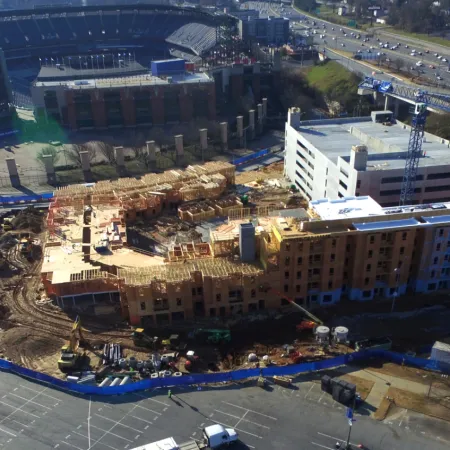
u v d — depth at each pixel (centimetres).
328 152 17462
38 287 13500
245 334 11656
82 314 12388
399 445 8631
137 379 10312
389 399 9562
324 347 11069
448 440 8719
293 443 8706
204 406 9512
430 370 10281
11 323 12056
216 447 8562
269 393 9806
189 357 10731
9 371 10444
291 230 12131
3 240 15700
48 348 11250
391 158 16200
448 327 11700
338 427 9006
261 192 19538
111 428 9062
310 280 12456
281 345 11256
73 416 9338
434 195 15562
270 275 12144
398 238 12200
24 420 9256
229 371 10125
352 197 13512
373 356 10669
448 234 12338
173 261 12938
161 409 9469
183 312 12162
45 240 15700
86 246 13900
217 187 18100
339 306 12612
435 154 16725
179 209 17238
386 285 12731
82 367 10619
